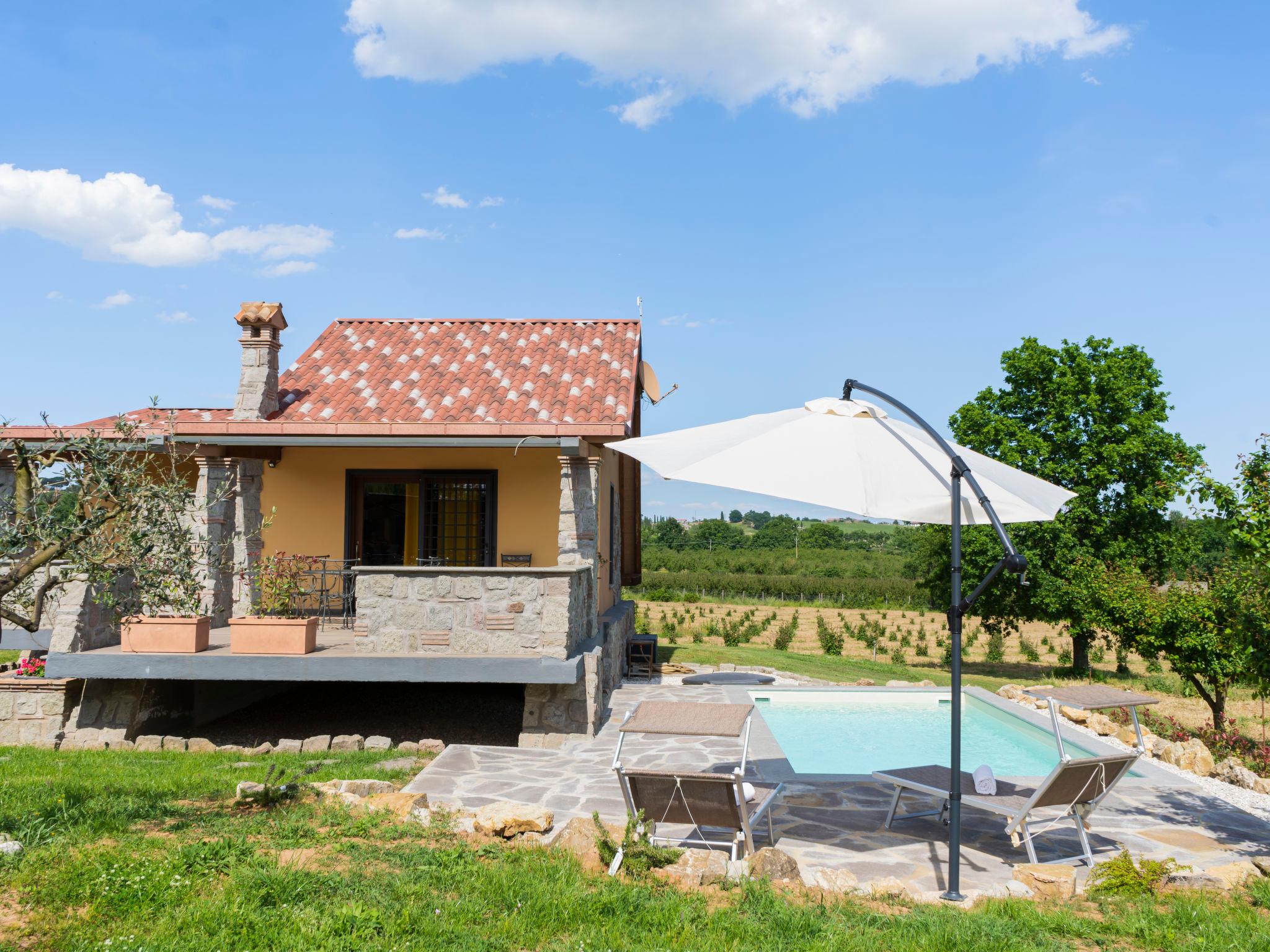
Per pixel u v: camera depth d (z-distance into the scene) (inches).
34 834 237.9
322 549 574.6
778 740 497.7
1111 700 307.3
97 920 183.5
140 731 466.6
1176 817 328.2
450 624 432.1
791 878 240.2
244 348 551.2
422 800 297.1
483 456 578.2
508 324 725.3
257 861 221.0
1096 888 242.5
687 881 235.8
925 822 313.3
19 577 258.5
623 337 695.1
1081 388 1112.8
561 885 219.1
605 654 558.3
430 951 177.2
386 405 572.1
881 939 195.2
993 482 283.6
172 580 317.4
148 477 310.5
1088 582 963.3
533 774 364.5
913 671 994.7
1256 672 378.0
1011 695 589.6
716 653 896.3
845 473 260.8
